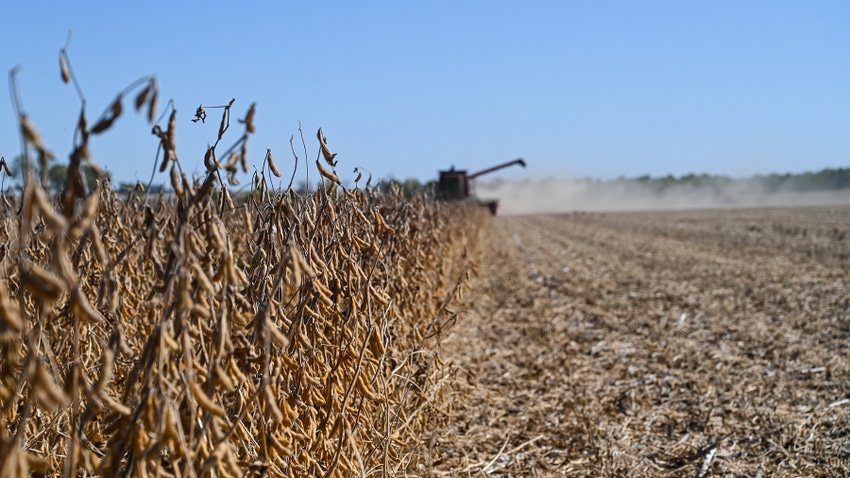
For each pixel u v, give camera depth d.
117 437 2.19
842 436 5.53
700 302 11.12
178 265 2.12
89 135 1.74
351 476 3.37
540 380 6.93
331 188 3.13
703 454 5.21
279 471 2.73
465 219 15.70
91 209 1.71
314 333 3.05
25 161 1.65
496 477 4.78
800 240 21.70
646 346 8.34
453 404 5.82
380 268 4.51
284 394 2.89
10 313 1.67
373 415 3.94
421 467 4.58
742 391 6.59
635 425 5.80
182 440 2.08
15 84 1.57
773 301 11.05
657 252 19.34
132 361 3.44
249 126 2.13
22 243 1.70
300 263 2.44
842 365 7.36
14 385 2.19
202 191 2.14
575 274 14.80
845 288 12.09
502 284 13.31
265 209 2.91
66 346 3.24
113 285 2.17
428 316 6.14
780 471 4.95
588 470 4.95
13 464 1.72
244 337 2.65
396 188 5.58
